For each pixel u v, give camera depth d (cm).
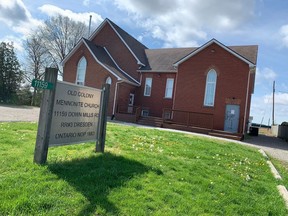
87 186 463
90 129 718
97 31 3347
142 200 446
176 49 3338
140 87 3009
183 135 1593
